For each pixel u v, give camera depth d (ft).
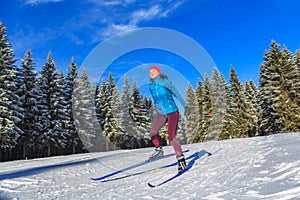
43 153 79.66
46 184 11.93
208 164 12.81
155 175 12.07
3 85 60.44
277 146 14.85
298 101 70.69
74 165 19.26
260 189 7.07
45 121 71.26
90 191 9.87
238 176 9.08
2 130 55.42
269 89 73.41
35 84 72.49
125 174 13.17
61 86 78.13
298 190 6.37
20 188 11.16
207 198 7.13
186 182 9.70
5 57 61.41
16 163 28.30
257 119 98.89
